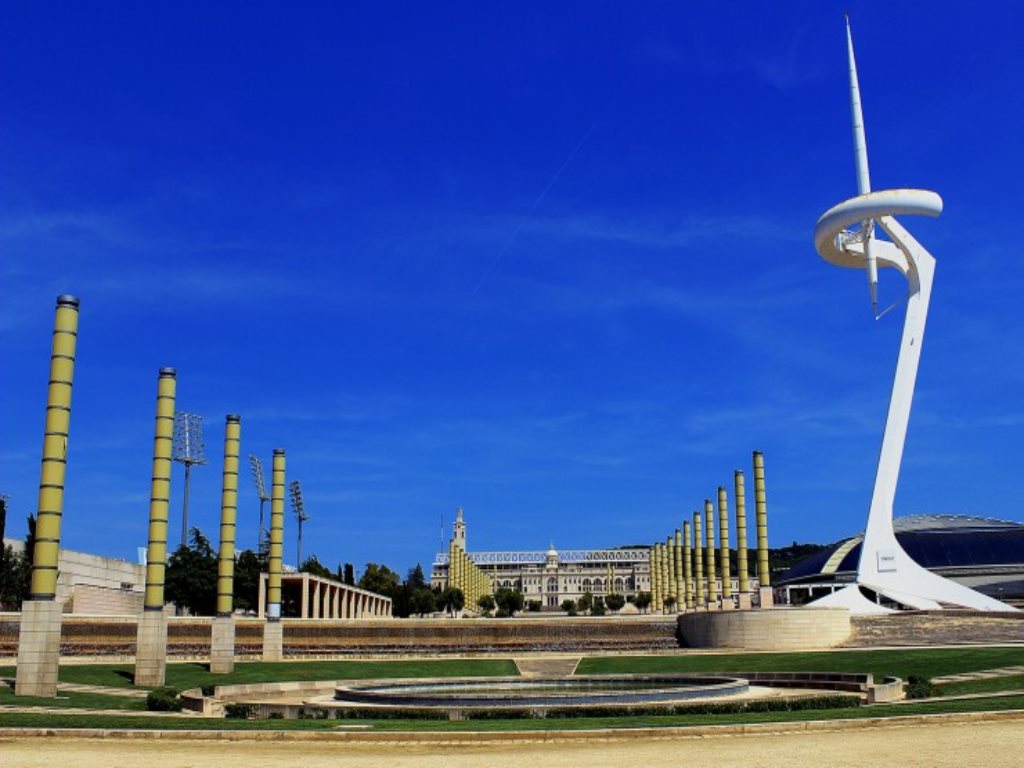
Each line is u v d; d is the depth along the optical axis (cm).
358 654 7588
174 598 10100
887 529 8738
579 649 8044
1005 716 2644
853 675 4428
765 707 3441
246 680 5391
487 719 3192
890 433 8875
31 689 4138
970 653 5353
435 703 3584
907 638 7081
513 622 8094
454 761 2180
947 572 12125
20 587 8756
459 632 8031
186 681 5278
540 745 2439
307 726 2858
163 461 5272
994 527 13525
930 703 3172
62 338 4425
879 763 2022
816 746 2295
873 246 8619
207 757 2297
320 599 11506
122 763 2208
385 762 2178
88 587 9350
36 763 2223
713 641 7488
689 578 13875
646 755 2230
